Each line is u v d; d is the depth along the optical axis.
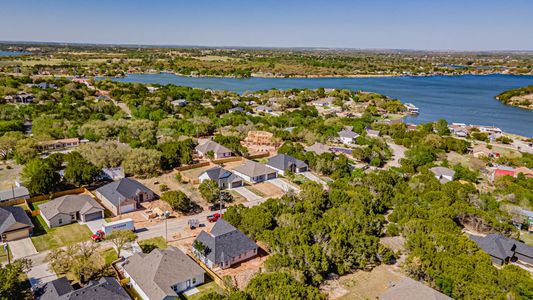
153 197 82.12
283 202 73.44
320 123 162.00
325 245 56.38
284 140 135.25
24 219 65.00
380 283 54.47
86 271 51.78
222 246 57.41
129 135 126.44
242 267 57.12
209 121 152.38
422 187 88.69
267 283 45.03
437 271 52.34
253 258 59.97
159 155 97.88
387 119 193.88
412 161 111.00
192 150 119.69
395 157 126.19
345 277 55.72
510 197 85.94
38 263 55.69
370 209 74.31
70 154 96.06
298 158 107.69
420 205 79.88
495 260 61.09
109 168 95.75
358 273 56.91
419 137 144.50
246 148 118.06
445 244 58.12
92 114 159.62
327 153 110.38
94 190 84.19
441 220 68.06
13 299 45.09
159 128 141.12
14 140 107.50
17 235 62.59
